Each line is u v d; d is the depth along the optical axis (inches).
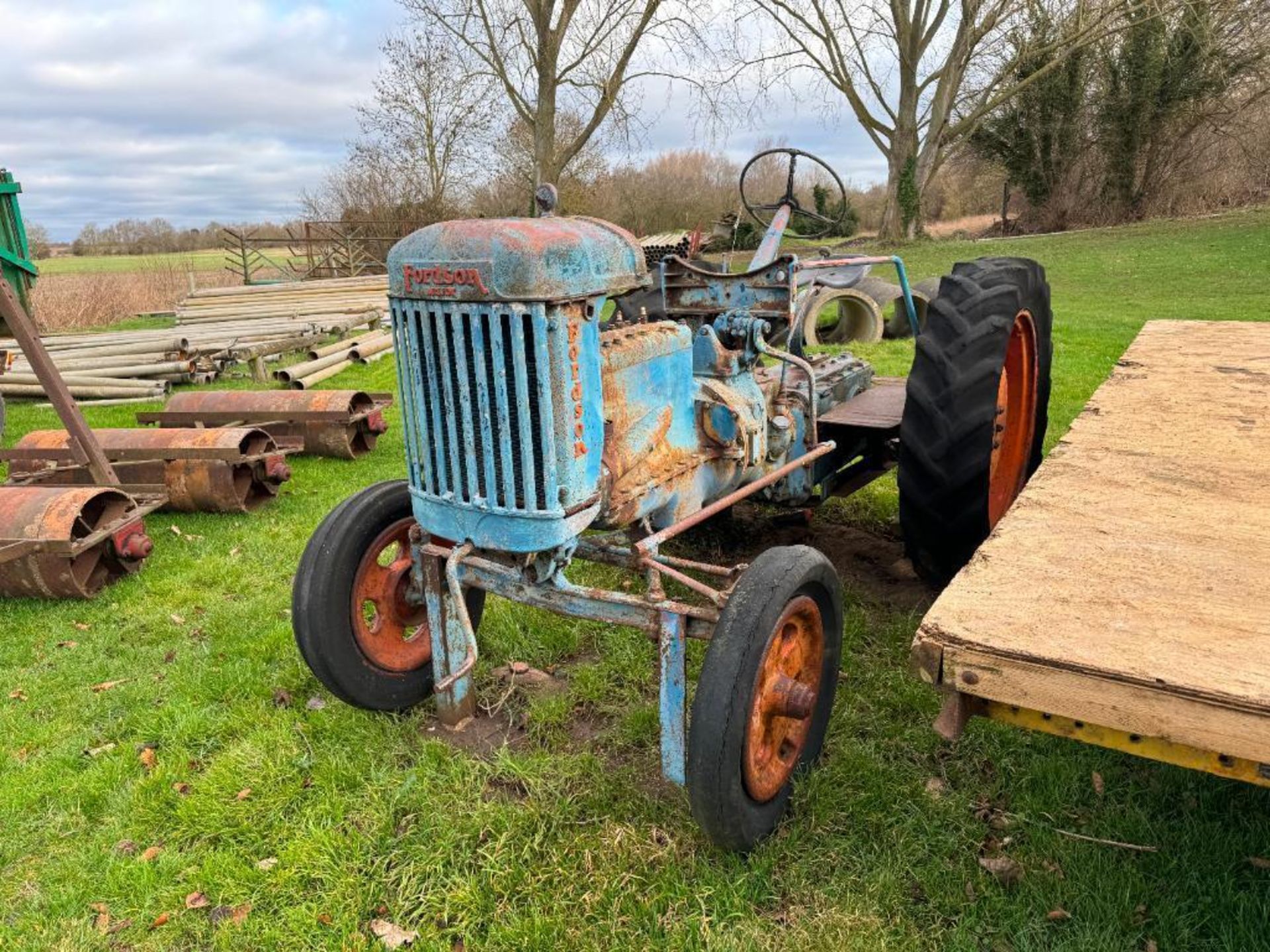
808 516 184.2
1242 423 100.0
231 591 161.6
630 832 93.4
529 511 86.4
